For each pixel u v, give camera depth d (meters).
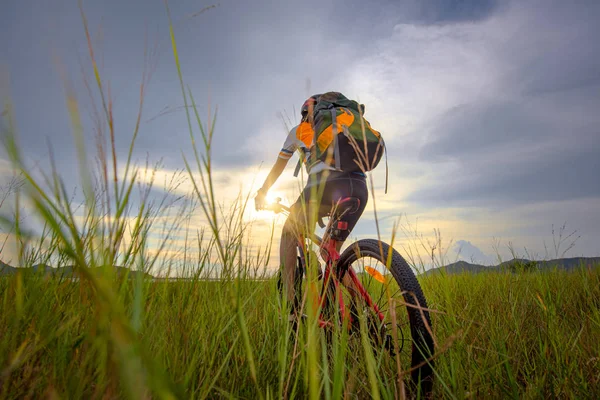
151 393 0.63
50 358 0.97
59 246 1.05
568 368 1.54
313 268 1.04
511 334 2.04
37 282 1.07
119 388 0.73
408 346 2.00
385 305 1.99
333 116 2.17
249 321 1.75
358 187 2.25
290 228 2.14
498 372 1.62
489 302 2.57
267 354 1.58
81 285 0.88
